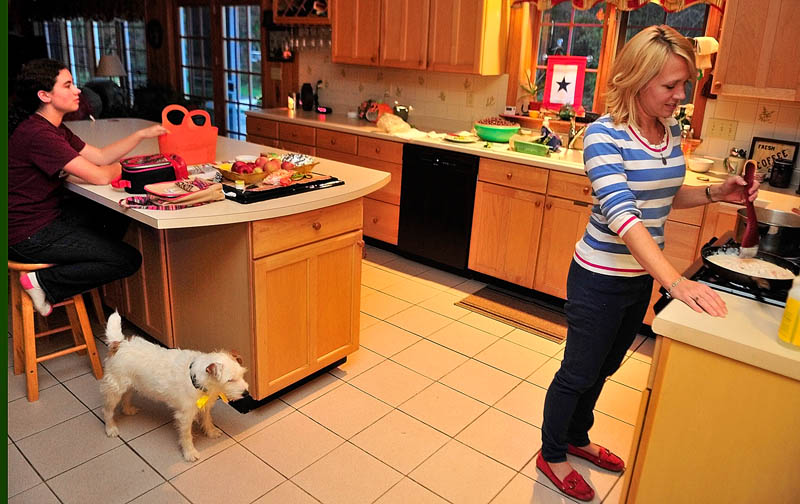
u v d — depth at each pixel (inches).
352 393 106.0
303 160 107.4
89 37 325.1
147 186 88.0
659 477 59.2
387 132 169.6
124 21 293.4
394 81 193.3
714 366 53.1
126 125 150.2
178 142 106.0
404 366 115.6
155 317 108.4
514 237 146.9
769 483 53.2
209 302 96.9
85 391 103.0
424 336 127.8
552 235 139.6
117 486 81.4
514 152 145.8
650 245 60.6
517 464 90.0
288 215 90.0
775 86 116.3
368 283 155.0
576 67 149.5
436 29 163.9
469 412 102.2
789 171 122.9
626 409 104.9
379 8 175.0
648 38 64.2
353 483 84.4
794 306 48.8
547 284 143.6
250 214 83.9
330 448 91.4
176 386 83.4
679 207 78.8
